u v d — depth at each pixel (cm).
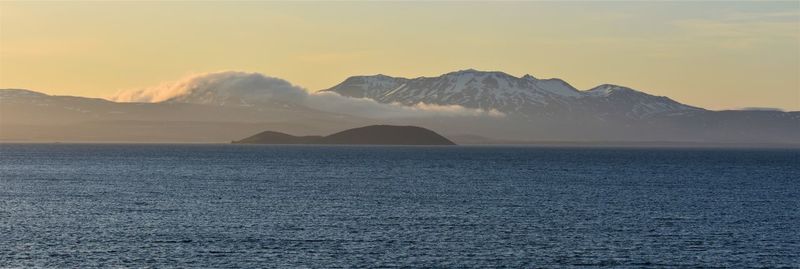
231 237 9588
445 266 8200
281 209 12238
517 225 10675
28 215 11450
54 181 18225
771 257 8719
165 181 18238
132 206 12625
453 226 10531
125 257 8469
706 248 9162
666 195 15062
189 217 11262
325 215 11519
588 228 10469
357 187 16488
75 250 8788
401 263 8300
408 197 14225
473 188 16362
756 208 12850
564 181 18775
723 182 18812
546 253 8819
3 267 8012
